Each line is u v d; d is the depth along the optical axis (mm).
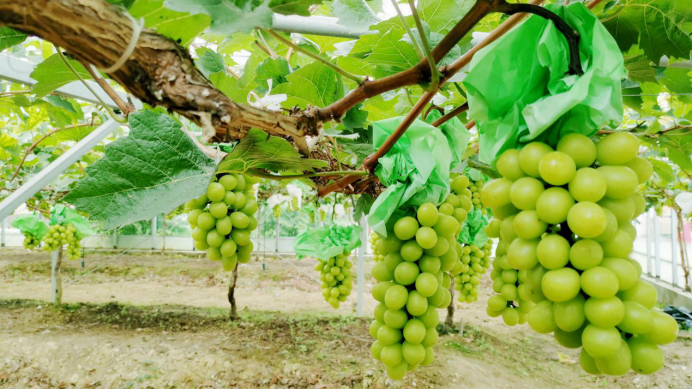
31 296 6652
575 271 665
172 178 1048
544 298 739
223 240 1448
